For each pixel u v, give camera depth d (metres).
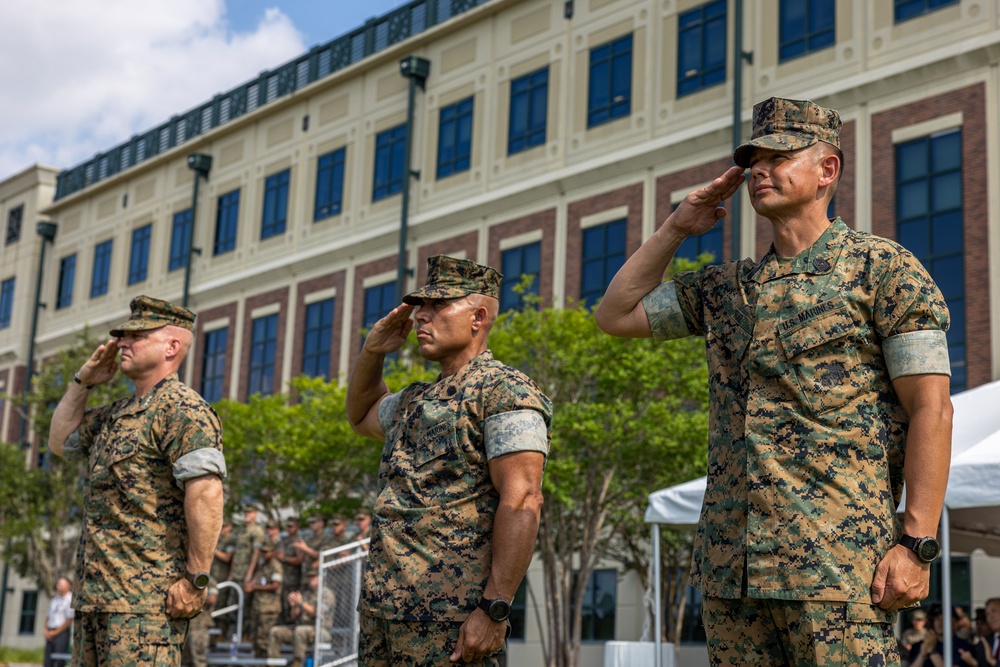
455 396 4.41
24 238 41.09
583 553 18.25
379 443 20.98
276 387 30.58
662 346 17.80
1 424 39.84
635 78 23.61
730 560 3.48
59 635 18.14
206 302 33.53
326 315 29.66
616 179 23.59
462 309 4.54
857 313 3.48
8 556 29.92
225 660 13.98
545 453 4.32
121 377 27.50
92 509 5.79
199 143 34.53
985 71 18.55
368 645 4.37
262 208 32.22
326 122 30.77
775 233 3.69
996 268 17.94
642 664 12.03
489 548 4.28
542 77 25.55
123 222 37.16
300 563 15.05
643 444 17.31
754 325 3.58
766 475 3.42
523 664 23.77
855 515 3.35
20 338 40.12
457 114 27.30
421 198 27.70
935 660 12.40
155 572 5.70
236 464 23.33
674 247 4.03
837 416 3.43
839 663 3.27
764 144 3.61
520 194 25.20
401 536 4.30
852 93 20.06
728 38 22.11
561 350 17.84
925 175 19.06
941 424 3.37
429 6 28.42
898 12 19.80
